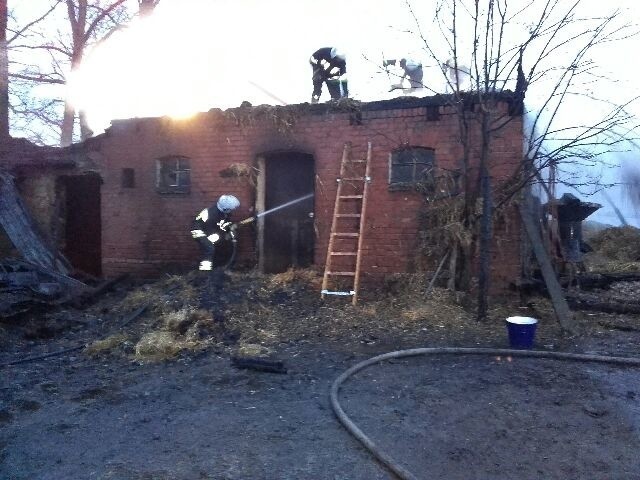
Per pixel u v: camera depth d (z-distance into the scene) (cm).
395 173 899
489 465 368
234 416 460
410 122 878
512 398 488
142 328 755
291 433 423
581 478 350
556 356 604
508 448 392
